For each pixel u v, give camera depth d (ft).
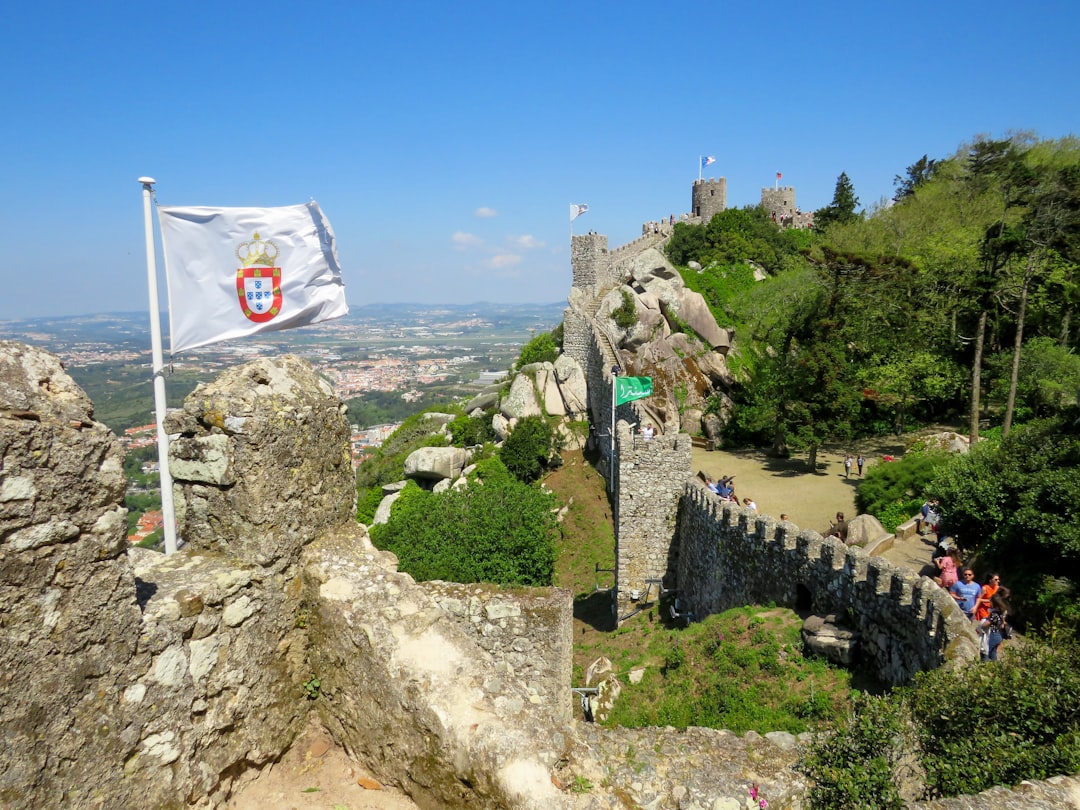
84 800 14.49
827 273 106.42
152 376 34.63
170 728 16.43
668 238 194.29
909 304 115.34
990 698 25.89
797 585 51.65
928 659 36.60
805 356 101.81
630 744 23.40
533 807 16.31
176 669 16.71
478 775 17.11
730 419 119.96
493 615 36.52
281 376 20.97
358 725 19.85
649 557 78.84
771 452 110.52
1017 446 60.08
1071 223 110.93
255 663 19.04
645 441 77.71
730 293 142.61
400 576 21.17
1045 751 23.77
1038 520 50.70
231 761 18.13
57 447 14.12
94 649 14.83
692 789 21.53
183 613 17.12
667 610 75.51
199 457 19.56
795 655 45.52
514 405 141.28
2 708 13.20
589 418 136.87
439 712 17.88
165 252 35.65
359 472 164.25
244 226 36.78
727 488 77.97
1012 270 108.58
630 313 130.93
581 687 52.54
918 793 25.50
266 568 19.51
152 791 15.88
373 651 19.25
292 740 20.24
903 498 77.41
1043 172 129.49
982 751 24.49
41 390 14.46
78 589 14.53
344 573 20.74
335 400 22.40
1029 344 115.96
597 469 120.47
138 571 18.58
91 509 14.80
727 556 63.16
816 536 50.57
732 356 129.08
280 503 19.88
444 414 184.96
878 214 158.51
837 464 102.42
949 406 123.03
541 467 127.13
